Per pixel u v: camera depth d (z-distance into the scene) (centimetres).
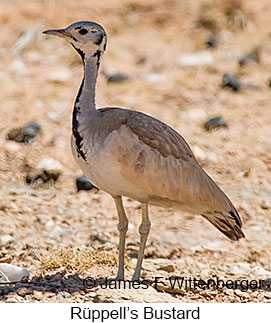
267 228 2253
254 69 3353
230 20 3816
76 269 1905
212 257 2062
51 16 3816
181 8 4003
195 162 1819
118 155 1700
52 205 2356
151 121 1770
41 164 2553
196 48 3584
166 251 2073
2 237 2084
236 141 2792
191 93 3152
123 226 1833
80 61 3428
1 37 3622
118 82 3212
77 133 1755
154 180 1733
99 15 3894
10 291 1719
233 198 2428
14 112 2942
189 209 1819
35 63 3416
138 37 3703
